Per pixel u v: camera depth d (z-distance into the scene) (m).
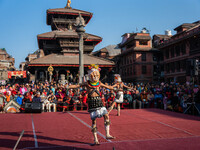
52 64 51.44
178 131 7.24
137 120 9.57
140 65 53.97
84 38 59.88
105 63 54.94
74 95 17.09
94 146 5.40
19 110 13.73
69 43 58.72
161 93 17.62
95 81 5.71
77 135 6.68
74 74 56.12
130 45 59.88
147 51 54.44
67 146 5.42
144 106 17.31
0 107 14.21
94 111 5.62
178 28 50.53
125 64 62.00
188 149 5.12
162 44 52.22
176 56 45.84
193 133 6.94
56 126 8.23
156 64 54.94
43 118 10.36
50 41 62.75
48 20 67.88
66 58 55.59
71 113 12.40
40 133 6.99
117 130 7.40
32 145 5.52
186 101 13.62
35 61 51.81
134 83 55.03
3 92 16.17
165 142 5.80
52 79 52.91
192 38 39.59
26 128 7.84
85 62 53.94
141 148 5.21
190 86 17.83
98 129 7.58
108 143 5.68
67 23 64.12
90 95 5.70
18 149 5.16
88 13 64.69
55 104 15.80
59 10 63.22
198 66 11.96
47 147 5.33
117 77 10.50
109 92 17.41
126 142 5.78
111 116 10.88
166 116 10.93
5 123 8.91
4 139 6.18
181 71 43.53
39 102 12.48
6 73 87.88
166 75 49.88
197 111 12.85
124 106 16.11
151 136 6.51
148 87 24.67
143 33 55.16
